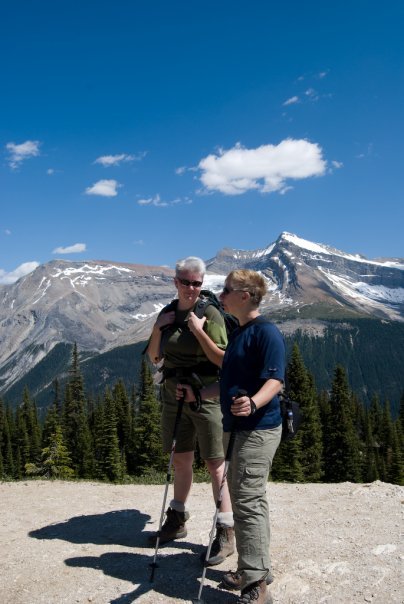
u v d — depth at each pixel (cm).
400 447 6588
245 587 494
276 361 497
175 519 661
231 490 507
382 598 506
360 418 7919
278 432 512
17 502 907
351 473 5550
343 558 588
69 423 6394
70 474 4253
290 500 879
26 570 603
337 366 5778
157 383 645
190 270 582
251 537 494
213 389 600
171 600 528
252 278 516
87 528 738
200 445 611
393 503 796
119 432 6203
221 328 590
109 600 536
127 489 1026
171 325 608
